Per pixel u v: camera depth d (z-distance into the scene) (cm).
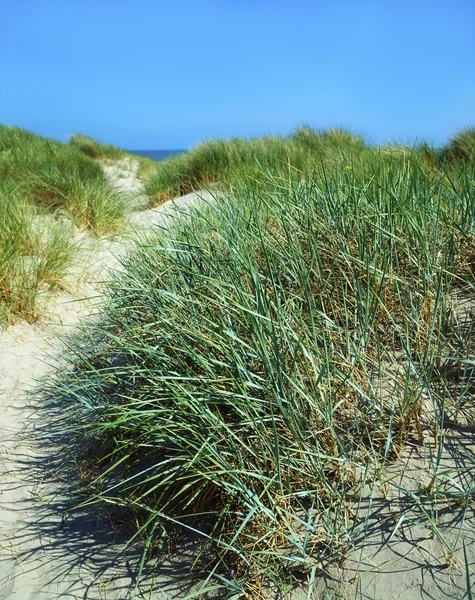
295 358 176
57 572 172
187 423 174
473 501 149
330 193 274
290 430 167
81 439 233
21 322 349
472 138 660
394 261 234
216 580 158
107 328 276
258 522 160
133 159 1742
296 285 223
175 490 186
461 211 252
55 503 202
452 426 172
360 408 182
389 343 206
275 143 806
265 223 272
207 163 756
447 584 134
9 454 231
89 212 569
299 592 145
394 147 649
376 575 141
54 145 1109
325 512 159
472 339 197
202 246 243
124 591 162
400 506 154
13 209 451
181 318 200
